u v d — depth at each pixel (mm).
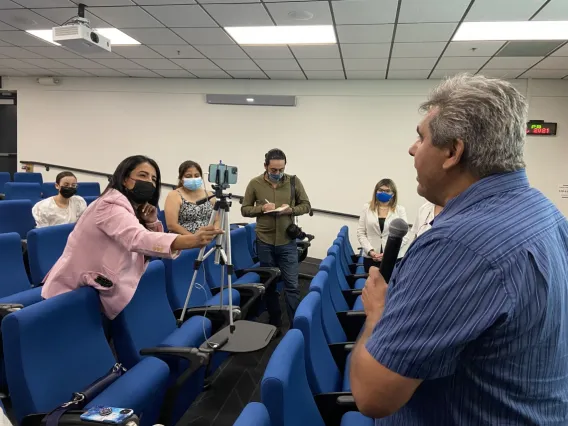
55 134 7055
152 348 1774
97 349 1615
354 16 3613
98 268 1680
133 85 6742
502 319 594
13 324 1296
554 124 5488
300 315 1571
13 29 4453
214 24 4004
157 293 2111
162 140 6723
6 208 3744
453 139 702
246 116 6445
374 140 6055
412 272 674
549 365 650
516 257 609
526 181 722
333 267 2740
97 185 6098
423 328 626
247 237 3859
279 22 3875
